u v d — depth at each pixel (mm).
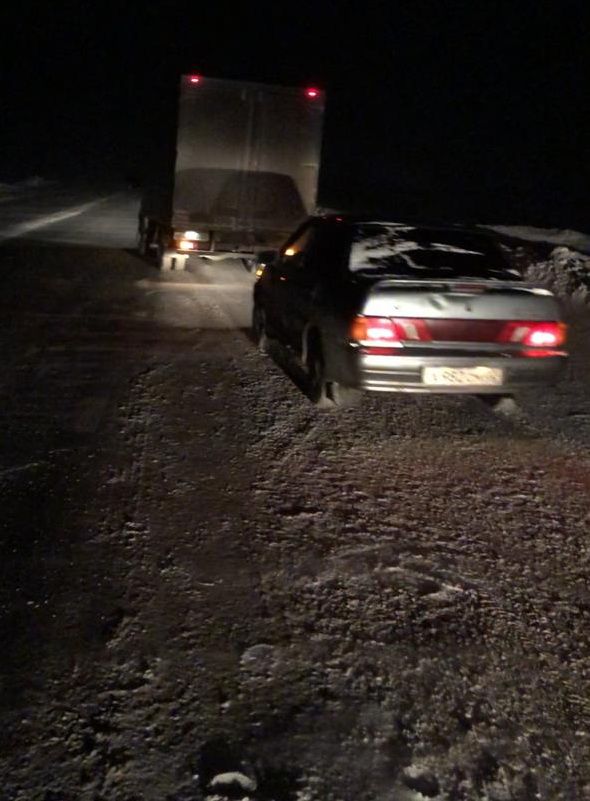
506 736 3811
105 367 9523
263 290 10234
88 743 3646
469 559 5414
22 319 11891
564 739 3805
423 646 4469
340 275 7910
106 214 30406
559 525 5934
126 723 3779
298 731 3775
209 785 3436
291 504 6086
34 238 21828
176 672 4148
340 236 8359
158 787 3420
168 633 4469
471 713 3951
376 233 8266
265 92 15789
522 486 6598
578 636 4625
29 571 5008
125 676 4102
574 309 13773
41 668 4129
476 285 7332
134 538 5473
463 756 3672
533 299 7441
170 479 6426
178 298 14289
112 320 12172
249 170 16062
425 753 3678
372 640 4500
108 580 4957
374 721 3867
